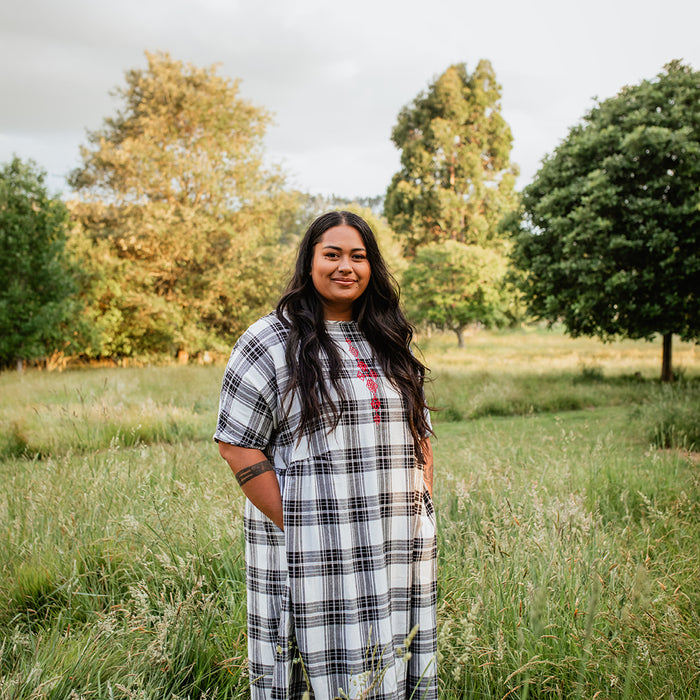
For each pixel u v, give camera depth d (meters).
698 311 11.96
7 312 17.31
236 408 1.72
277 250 25.09
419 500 1.88
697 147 11.20
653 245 11.10
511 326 41.22
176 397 11.40
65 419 7.53
